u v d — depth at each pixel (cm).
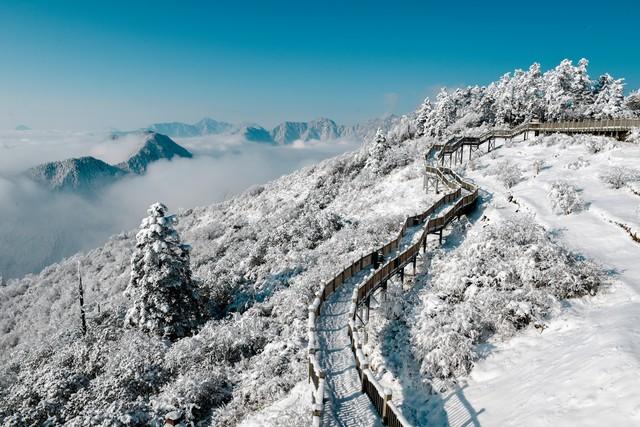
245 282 3119
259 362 1639
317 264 2753
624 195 2294
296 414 1141
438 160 4000
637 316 1173
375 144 5594
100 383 1695
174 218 2555
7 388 2123
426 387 1215
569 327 1250
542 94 6384
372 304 1841
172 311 2477
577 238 1888
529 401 974
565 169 3058
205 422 1412
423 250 2223
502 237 1733
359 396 1152
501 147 4394
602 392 888
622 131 3594
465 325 1313
